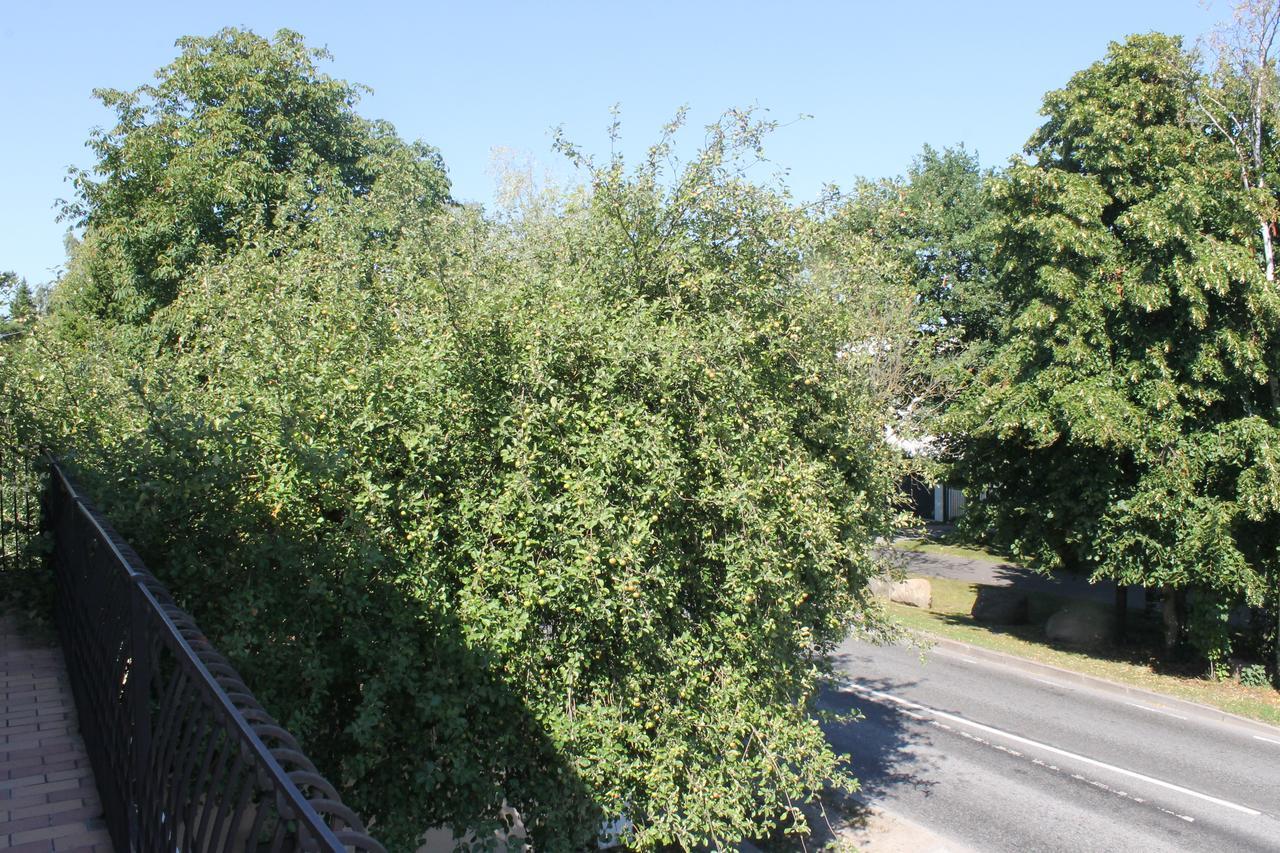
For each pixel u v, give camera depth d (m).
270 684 4.84
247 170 17.34
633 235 7.00
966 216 27.77
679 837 5.77
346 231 9.49
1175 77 14.45
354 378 5.55
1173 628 15.63
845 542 7.20
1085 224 14.55
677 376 5.79
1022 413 15.02
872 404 8.47
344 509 5.26
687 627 6.09
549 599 5.25
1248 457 13.23
